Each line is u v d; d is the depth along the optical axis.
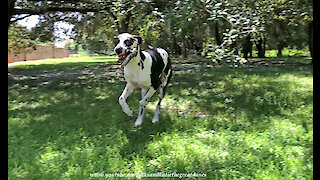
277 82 11.45
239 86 10.67
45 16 16.16
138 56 5.03
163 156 4.15
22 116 6.81
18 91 10.87
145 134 5.22
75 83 12.96
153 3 3.30
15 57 34.16
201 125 5.68
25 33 19.14
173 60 30.55
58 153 4.43
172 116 6.43
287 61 26.53
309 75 13.66
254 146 4.47
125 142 4.83
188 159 4.04
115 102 8.11
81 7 14.66
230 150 4.36
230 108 7.08
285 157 4.04
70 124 5.96
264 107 7.03
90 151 4.44
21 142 4.94
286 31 21.59
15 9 12.62
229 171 3.71
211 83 11.66
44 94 9.97
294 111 6.64
